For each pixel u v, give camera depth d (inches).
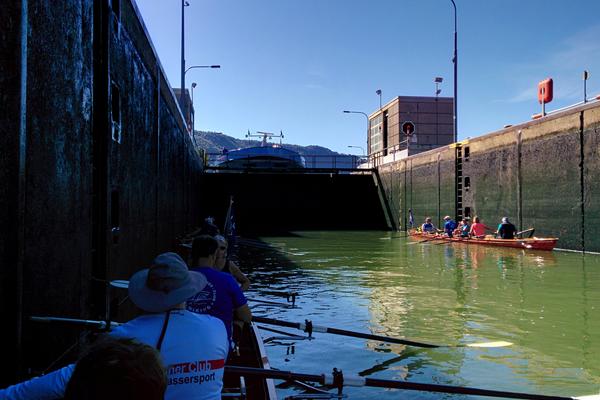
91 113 246.8
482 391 199.2
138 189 388.2
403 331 359.3
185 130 914.1
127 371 52.2
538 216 911.0
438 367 283.7
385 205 1702.8
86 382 52.3
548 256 781.9
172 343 95.0
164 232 568.1
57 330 189.9
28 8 163.0
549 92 904.3
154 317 98.1
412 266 716.7
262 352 242.7
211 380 98.1
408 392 247.6
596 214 767.7
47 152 181.6
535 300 461.7
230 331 173.9
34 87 169.0
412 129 1775.3
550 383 257.4
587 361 291.6
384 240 1216.8
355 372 276.1
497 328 365.4
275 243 1146.7
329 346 322.7
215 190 1705.2
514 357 300.0
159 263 101.0
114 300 292.0
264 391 207.8
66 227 204.2
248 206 1721.2
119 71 316.2
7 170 143.8
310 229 1676.9
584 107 785.6
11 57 145.1
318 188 1766.7
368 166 2043.6
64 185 201.6
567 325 372.2
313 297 489.4
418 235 1237.1
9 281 144.4
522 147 954.1
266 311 426.9
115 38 303.1
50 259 184.1
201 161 1536.7
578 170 802.2
